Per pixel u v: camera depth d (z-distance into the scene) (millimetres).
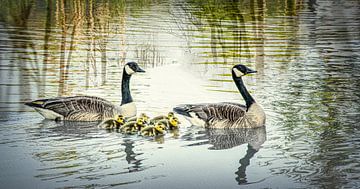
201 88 16656
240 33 26328
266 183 9578
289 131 12547
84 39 25141
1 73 18078
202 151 11273
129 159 10695
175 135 12438
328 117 13508
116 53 22047
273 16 34094
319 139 11891
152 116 13758
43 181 9492
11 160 10453
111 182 9508
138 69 13945
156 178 9727
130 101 13992
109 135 12273
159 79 17766
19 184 9328
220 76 18344
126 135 12305
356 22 31312
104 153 11031
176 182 9469
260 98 15414
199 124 13195
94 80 17547
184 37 25953
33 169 10023
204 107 13305
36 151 11016
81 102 13508
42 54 21562
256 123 12922
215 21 31469
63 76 17984
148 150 11273
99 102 13609
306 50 22906
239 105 13492
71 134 12234
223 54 22016
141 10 35938
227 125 12984
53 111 13289
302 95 15734
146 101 15102
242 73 13391
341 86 16719
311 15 34625
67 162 10445
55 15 33156
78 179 9625
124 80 13992
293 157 10844
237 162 10602
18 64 19594
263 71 19031
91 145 11492
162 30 27938
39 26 28797
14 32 26703
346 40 25250
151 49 22953
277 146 11539
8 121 13008
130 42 24547
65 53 21891
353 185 9391
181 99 15328
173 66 19766
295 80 17625
